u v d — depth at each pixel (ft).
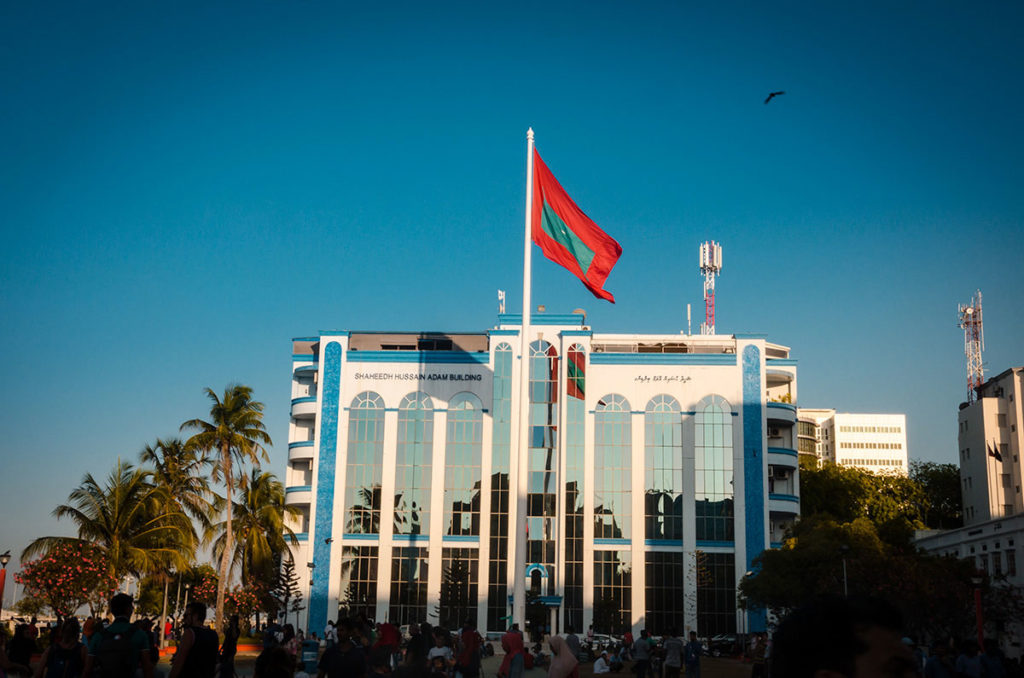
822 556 207.31
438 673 50.62
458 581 271.28
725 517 279.49
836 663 10.19
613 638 251.19
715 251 376.07
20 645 75.87
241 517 256.11
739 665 200.75
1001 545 216.13
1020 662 98.43
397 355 295.69
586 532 280.10
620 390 289.94
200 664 46.16
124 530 201.46
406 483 287.69
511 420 290.15
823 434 654.12
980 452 321.93
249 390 236.43
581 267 131.03
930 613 181.27
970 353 399.03
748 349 291.38
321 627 278.67
